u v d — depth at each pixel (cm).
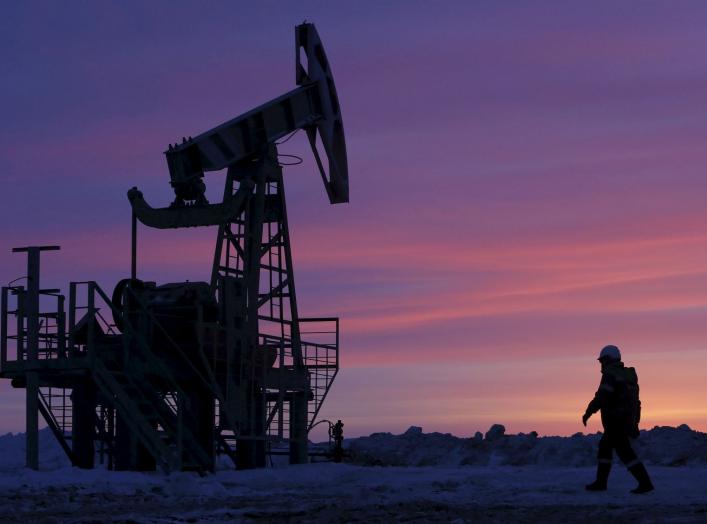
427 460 3722
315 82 3628
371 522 1298
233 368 3089
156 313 2881
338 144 3962
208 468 2784
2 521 1398
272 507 1600
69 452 2902
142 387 2814
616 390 1730
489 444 3706
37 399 2755
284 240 3556
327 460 3903
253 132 3375
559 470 2577
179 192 3250
